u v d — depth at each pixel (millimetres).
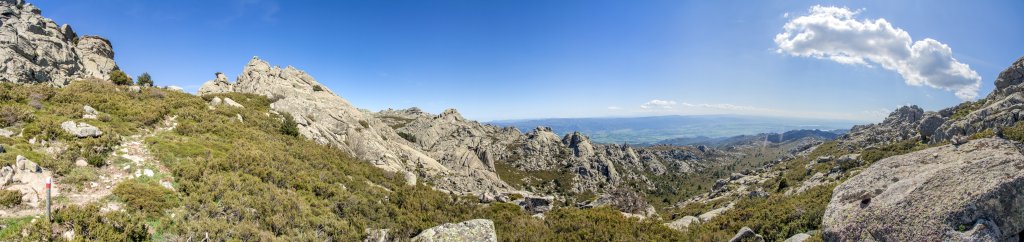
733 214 36938
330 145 48125
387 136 78312
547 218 33094
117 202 17672
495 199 42938
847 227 16625
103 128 25500
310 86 81062
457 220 30297
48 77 46188
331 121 60938
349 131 60812
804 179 83750
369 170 39562
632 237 28547
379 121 83375
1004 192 13242
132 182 19391
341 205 25141
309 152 36125
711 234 30172
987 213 13125
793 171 109438
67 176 18641
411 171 58781
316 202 23875
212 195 20359
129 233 15461
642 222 32156
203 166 23609
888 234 14977
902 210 15000
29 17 51188
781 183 80750
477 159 112125
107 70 62750
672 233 30094
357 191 29281
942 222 13680
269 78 74312
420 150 86438
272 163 27875
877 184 17203
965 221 13312
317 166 32531
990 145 16172
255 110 48625
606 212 34938
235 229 17594
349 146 57719
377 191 30875
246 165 25828
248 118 42094
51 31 54594
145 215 17266
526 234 28703
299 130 47062
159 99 39219
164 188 19797
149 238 15938
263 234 18094
